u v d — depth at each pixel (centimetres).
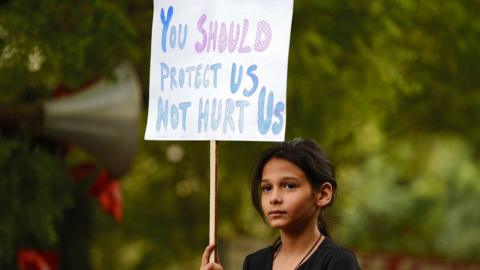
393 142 2616
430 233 3828
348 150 2431
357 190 2605
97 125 1623
